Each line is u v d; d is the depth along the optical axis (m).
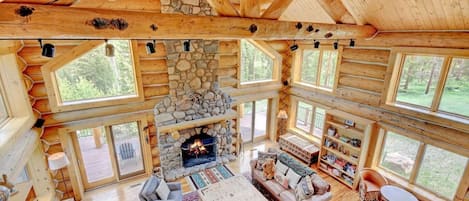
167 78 5.25
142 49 4.85
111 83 4.90
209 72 5.50
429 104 4.42
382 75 4.95
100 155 6.35
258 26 3.43
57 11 2.22
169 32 2.87
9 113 3.91
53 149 4.64
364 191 4.64
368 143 5.20
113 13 2.48
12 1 2.05
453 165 4.19
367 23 4.78
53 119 4.48
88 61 4.59
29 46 4.04
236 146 6.79
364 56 5.25
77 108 4.58
